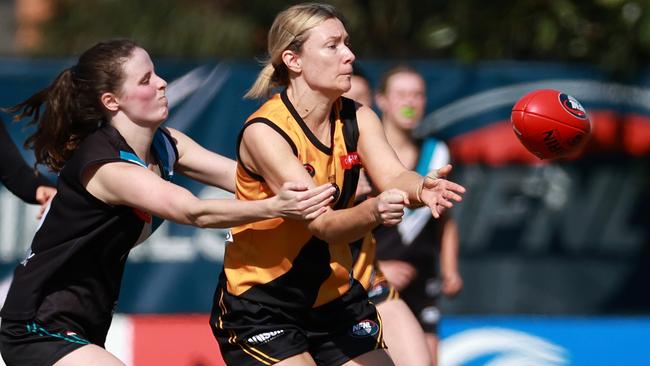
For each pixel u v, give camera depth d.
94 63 13.73
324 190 11.89
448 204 12.20
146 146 14.19
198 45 31.67
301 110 13.55
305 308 14.22
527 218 24.98
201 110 24.06
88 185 13.45
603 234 25.14
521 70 24.77
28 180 17.03
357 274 14.94
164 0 32.34
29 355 13.79
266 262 13.91
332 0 31.17
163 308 23.98
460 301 24.98
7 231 23.88
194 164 15.11
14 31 37.91
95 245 13.73
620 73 24.98
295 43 13.35
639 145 25.02
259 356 14.15
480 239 24.95
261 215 12.19
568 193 25.03
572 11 27.97
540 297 25.08
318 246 13.93
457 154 24.73
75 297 13.90
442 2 31.02
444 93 24.66
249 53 32.03
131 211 13.65
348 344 14.50
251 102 24.17
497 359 23.14
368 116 14.04
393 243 19.97
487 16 29.02
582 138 13.69
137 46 13.95
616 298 25.20
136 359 22.31
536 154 14.05
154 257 23.98
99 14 32.84
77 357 13.56
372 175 13.70
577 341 23.17
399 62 24.59
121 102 13.78
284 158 13.06
